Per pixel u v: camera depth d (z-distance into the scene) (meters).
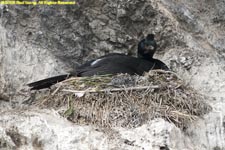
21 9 13.04
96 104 11.94
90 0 13.31
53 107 12.05
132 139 11.13
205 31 13.69
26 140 11.02
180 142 11.38
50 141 11.02
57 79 12.58
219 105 12.62
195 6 13.84
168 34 13.66
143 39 13.57
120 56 13.14
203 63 13.41
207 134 12.03
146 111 11.82
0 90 12.38
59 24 13.23
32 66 12.87
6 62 12.60
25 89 12.62
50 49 13.19
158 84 12.37
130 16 13.52
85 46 13.48
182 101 12.19
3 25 12.88
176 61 13.55
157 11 13.55
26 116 11.38
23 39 12.99
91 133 11.20
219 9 13.79
